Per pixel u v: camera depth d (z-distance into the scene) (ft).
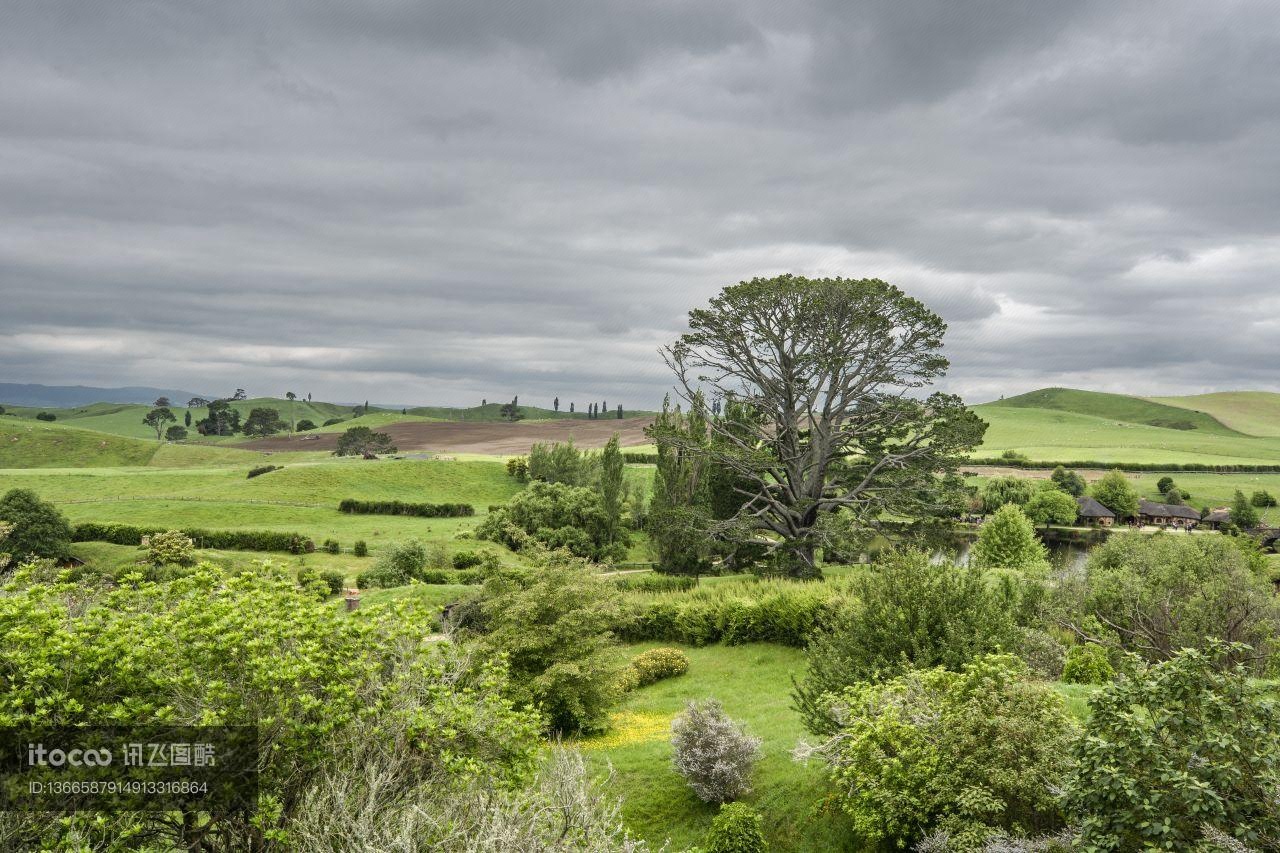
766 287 138.00
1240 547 128.98
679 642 99.09
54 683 21.74
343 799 22.48
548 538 176.04
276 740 23.61
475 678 33.37
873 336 139.74
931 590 49.67
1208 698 24.73
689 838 43.86
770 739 55.36
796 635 89.66
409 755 26.32
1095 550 120.16
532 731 30.55
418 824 23.75
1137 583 81.25
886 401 144.46
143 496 242.58
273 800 22.63
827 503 146.82
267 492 258.57
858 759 37.50
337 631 26.63
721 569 154.51
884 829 36.35
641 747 57.11
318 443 474.08
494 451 399.03
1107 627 74.49
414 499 270.87
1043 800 31.73
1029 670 39.11
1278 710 24.77
